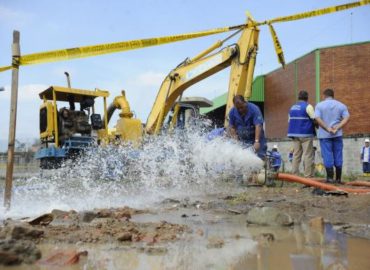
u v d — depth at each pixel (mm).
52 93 13422
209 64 11867
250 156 7594
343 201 5488
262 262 2590
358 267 2473
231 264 2551
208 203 5633
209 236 3395
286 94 28891
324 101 7781
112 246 3008
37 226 3668
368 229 3682
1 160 25859
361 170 21562
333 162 7781
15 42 5152
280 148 25562
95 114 13875
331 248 2961
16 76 5121
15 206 5262
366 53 24656
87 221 4102
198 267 2488
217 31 9906
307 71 26750
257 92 31250
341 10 10703
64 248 2926
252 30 10906
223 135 8312
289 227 3828
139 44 7539
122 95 14719
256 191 6977
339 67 25156
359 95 24625
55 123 12828
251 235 3439
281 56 10961
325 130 7699
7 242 2613
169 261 2615
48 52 5715
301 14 10719
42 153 12906
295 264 2543
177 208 5230
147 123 13516
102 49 6691
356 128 24500
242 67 10922
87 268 2453
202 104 14180
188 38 8500
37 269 2412
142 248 2955
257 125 7750
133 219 4348
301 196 6176
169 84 12953
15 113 4977
